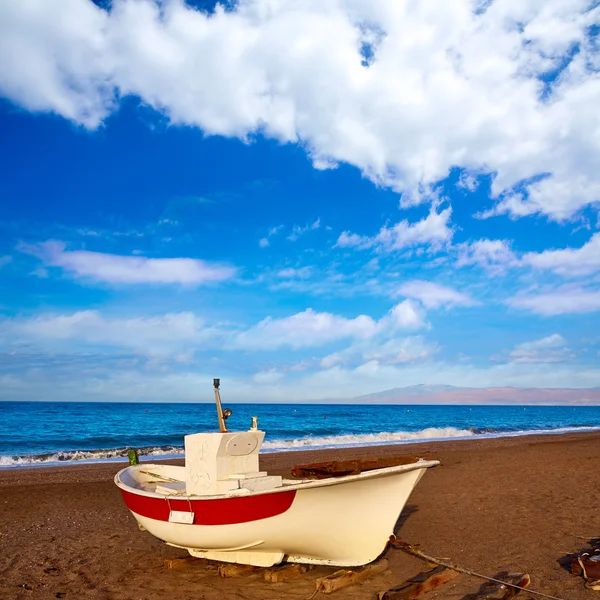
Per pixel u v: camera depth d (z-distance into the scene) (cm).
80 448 2984
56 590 638
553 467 1546
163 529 670
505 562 700
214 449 646
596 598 566
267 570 653
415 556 730
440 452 2125
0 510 1110
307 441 3130
